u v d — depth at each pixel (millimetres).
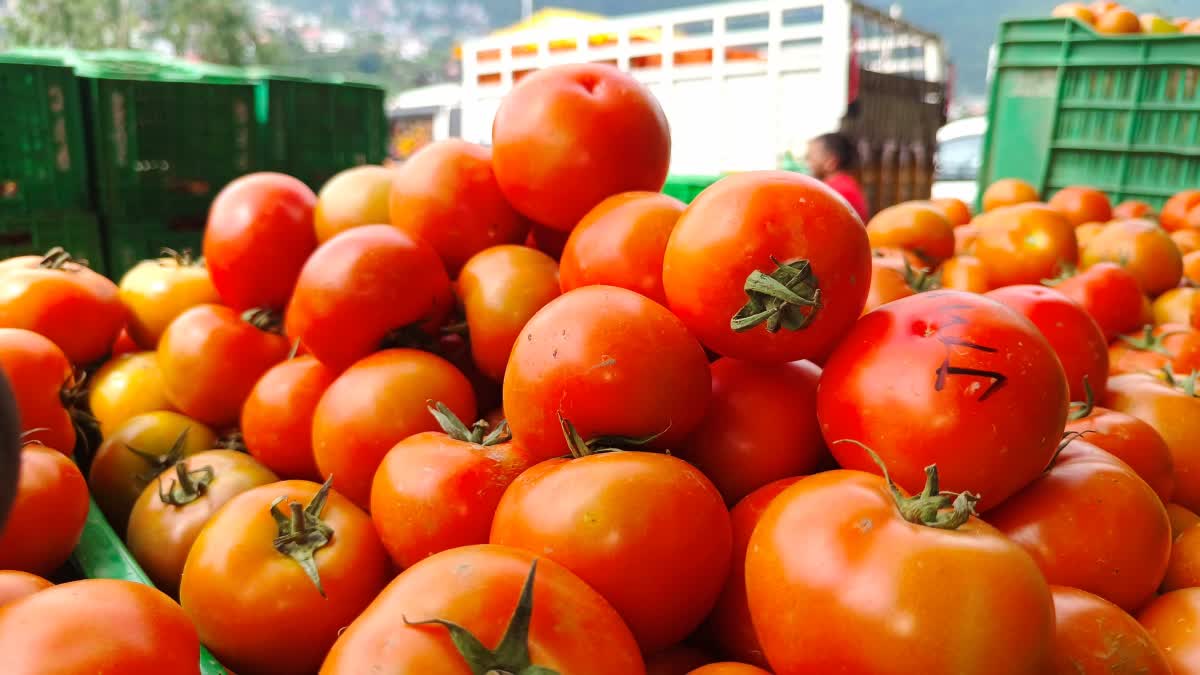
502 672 257
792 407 361
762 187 336
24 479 378
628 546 299
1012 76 1159
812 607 278
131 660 281
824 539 282
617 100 425
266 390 452
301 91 988
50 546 384
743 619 329
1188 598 334
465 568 278
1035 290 430
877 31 2104
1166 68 1033
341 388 404
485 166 462
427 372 402
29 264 539
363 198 495
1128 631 302
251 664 356
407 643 261
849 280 332
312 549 357
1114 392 441
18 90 807
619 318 337
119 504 488
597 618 277
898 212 667
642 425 336
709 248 333
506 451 359
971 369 312
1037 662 266
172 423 506
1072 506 329
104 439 531
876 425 322
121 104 863
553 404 337
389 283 418
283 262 506
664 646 320
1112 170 1096
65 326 515
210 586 354
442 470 348
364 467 395
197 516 423
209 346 497
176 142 905
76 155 851
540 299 418
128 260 890
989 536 280
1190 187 1036
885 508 287
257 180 517
